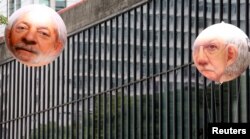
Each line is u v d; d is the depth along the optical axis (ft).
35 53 35.14
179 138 74.84
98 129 88.17
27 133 103.96
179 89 74.79
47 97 98.78
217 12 70.03
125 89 83.20
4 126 110.93
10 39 35.04
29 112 103.30
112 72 85.46
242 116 66.64
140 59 80.69
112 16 85.20
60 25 35.35
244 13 66.95
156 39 78.28
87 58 90.12
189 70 73.31
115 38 84.79
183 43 74.23
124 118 83.46
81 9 91.56
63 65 95.25
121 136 83.92
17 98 106.73
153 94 78.74
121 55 83.82
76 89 92.48
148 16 79.41
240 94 66.85
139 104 80.89
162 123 77.46
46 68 99.09
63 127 95.25
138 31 80.94
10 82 108.68
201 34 38.81
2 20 75.97
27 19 34.86
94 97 88.89
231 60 38.42
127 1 82.58
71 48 93.61
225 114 68.59
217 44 38.19
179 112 74.84
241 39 38.37
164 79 77.15
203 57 38.52
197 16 72.38
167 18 76.59
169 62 76.28
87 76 90.17
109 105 86.07
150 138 79.15
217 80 39.50
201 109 71.67
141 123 80.64
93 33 88.99
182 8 74.49
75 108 92.79
